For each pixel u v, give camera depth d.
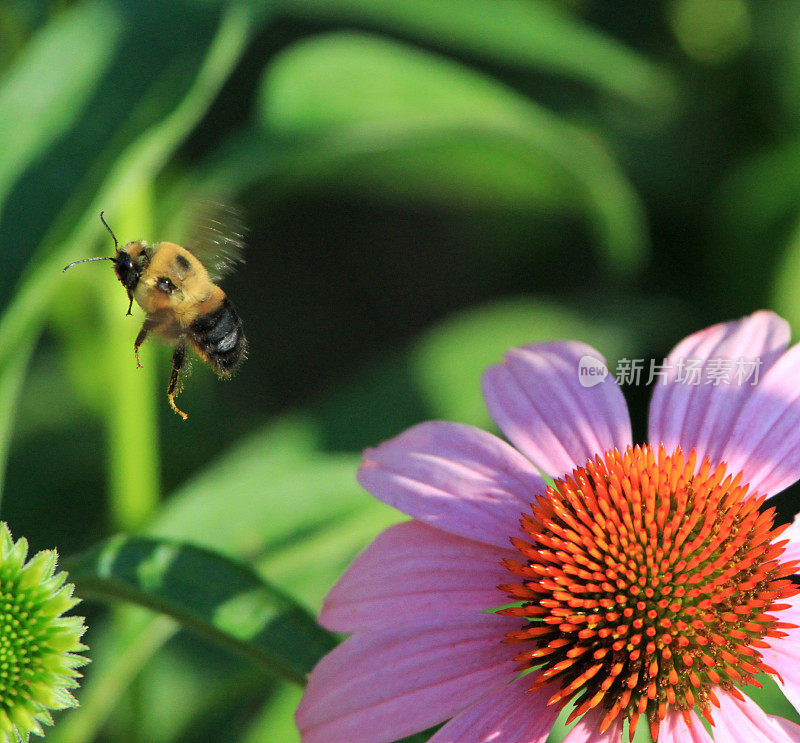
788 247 1.00
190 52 0.88
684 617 0.83
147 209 0.90
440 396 0.97
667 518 0.84
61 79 0.88
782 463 0.85
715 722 0.83
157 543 0.85
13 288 0.86
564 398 0.86
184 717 0.92
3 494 1.01
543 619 0.83
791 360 0.85
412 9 0.93
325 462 0.89
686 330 1.05
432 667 0.83
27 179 0.87
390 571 0.84
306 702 0.83
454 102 0.91
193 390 1.11
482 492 0.85
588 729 0.83
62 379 1.11
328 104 0.91
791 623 0.84
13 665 0.83
